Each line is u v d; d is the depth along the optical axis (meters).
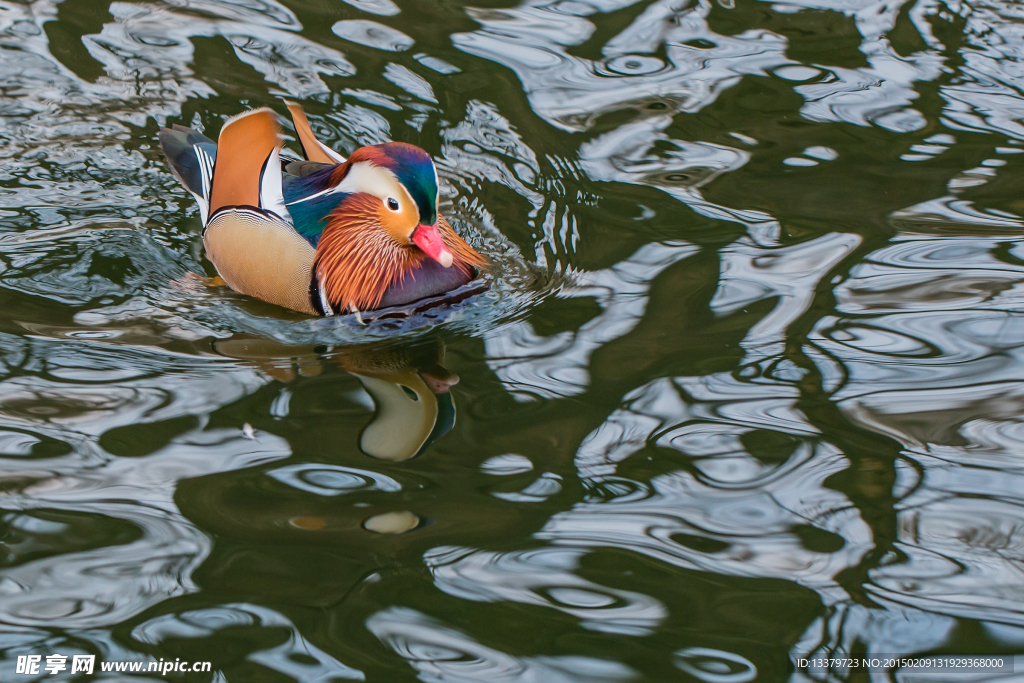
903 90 10.83
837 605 5.23
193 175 9.09
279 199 8.34
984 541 5.62
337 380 7.10
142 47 11.34
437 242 8.00
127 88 10.70
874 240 8.62
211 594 5.20
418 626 5.06
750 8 12.52
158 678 4.71
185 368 7.12
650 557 5.52
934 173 9.57
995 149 9.89
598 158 9.85
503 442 6.39
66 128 10.11
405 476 6.07
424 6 12.45
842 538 5.65
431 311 8.09
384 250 8.13
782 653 4.93
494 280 8.44
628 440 6.40
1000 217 8.91
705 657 4.91
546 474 6.11
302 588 5.24
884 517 5.80
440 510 5.81
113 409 6.55
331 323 7.96
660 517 5.80
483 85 10.92
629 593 5.29
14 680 4.70
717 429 6.49
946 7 12.48
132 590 5.20
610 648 4.95
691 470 6.16
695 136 10.16
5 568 5.30
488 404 6.79
